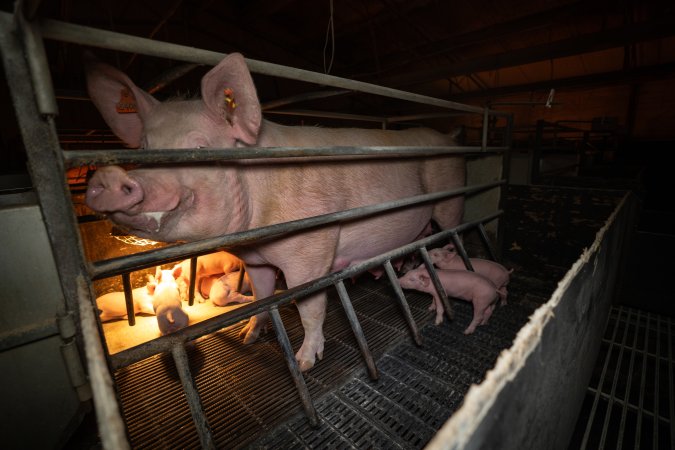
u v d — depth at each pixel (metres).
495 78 9.14
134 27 6.39
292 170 1.81
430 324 2.48
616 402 2.03
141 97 1.38
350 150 1.63
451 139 3.09
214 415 1.69
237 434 1.56
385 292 3.06
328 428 1.58
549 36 6.95
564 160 5.61
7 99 5.17
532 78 8.67
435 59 8.48
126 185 1.10
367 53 8.80
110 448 0.58
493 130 5.16
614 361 2.43
